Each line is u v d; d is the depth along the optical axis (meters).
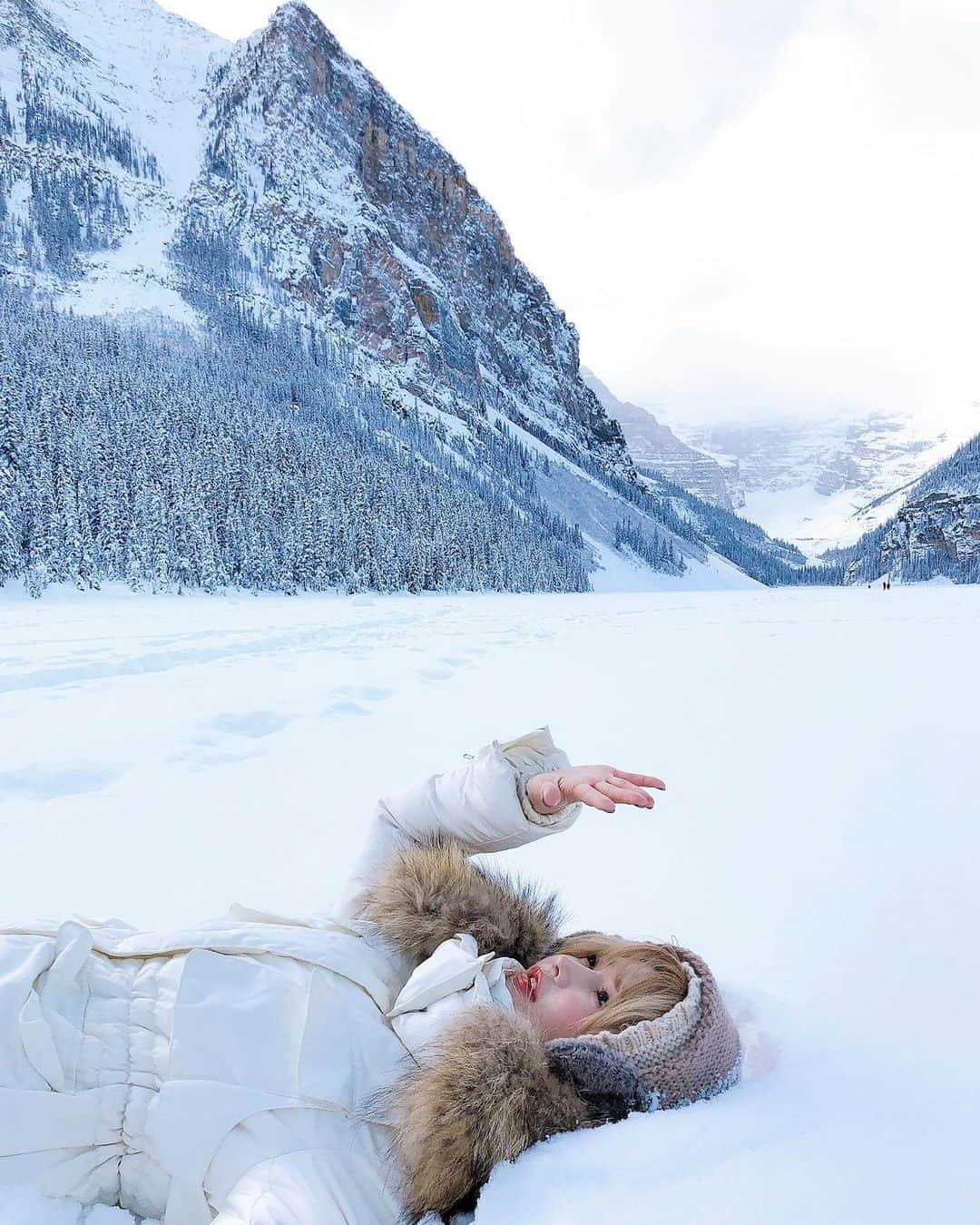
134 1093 1.17
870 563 153.75
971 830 2.91
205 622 12.24
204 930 1.35
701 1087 1.23
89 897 2.29
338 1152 1.10
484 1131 1.05
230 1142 1.10
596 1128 1.13
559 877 2.50
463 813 1.62
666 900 2.30
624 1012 1.28
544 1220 0.93
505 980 1.39
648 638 11.20
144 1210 1.15
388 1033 1.26
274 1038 1.19
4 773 3.48
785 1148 1.05
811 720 5.20
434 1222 1.08
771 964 1.87
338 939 1.39
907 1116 1.15
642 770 3.91
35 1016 1.15
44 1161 1.10
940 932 2.03
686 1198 0.94
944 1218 0.89
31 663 6.64
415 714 5.23
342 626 11.55
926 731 4.79
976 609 20.47
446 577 55.06
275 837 2.83
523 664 8.02
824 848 2.74
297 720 4.88
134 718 4.73
